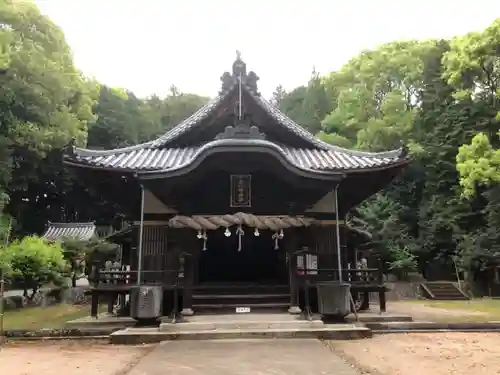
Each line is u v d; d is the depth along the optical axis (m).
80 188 42.50
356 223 24.14
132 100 54.31
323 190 13.63
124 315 13.63
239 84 14.64
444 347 9.23
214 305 12.38
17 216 38.97
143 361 7.80
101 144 47.88
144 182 12.82
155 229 13.67
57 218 44.84
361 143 37.91
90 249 25.59
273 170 12.74
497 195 28.28
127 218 16.86
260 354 8.32
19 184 33.62
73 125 32.09
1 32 26.31
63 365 7.77
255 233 12.28
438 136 36.25
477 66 27.28
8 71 27.69
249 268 16.34
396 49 39.84
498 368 7.31
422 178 37.97
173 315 11.38
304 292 13.04
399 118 37.28
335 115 42.62
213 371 6.97
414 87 40.22
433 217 33.69
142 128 52.44
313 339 10.02
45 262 20.73
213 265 16.31
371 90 40.12
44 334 10.93
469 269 28.16
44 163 37.03
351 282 13.34
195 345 9.32
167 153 14.95
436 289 27.53
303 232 13.03
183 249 12.59
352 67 43.47
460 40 28.00
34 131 28.97
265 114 14.99
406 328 11.63
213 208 13.70
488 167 23.78
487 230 29.09
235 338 10.09
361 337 10.34
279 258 14.42
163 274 13.20
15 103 28.59
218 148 12.09
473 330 11.60
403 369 7.19
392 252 29.61
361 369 7.14
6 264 18.89
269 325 10.84
